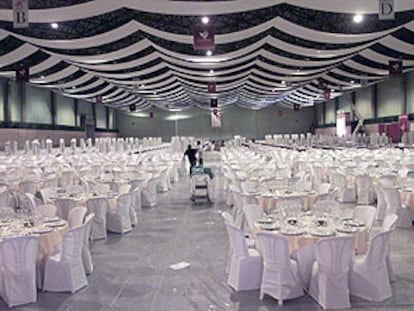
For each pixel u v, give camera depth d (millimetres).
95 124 34844
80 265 4840
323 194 6738
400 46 15453
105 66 17578
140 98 34375
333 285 4090
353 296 4344
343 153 14562
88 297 4559
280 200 6305
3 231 4820
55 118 26672
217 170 17172
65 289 4672
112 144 20906
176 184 14594
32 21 10430
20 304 4375
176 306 4285
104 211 7035
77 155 16203
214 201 10648
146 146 25984
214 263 5598
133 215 7984
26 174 10438
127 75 19844
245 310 4137
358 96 30641
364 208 5133
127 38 13555
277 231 4605
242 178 8984
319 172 11211
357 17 10750
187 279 5031
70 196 7250
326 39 12969
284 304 4227
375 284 4250
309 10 10734
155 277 5129
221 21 11086
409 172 8992
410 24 12383
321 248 4039
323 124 38656
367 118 28688
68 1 9305
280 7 10602
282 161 13336
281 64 19422
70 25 11297
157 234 7266
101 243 6723
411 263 5449
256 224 4867
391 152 14094
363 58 18672
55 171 10898
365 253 4590
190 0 9359
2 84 20203
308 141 24875
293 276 4281
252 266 4570
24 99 22297
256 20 11172
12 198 9188
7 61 15438
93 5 9633
